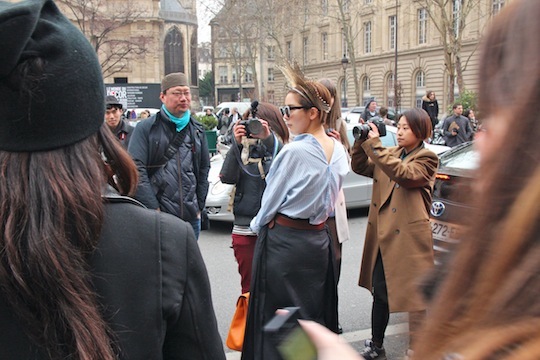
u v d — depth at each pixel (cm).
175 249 123
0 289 108
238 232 406
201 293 128
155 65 6256
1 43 100
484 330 59
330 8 5047
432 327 66
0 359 108
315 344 79
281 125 416
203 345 128
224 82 9319
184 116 407
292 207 304
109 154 129
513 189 59
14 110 107
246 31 4900
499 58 65
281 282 306
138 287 117
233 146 400
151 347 117
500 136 62
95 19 3466
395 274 331
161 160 401
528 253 56
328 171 305
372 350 366
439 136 1698
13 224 107
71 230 111
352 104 5175
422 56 4278
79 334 106
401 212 333
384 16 4691
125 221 120
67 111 110
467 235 64
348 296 512
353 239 720
